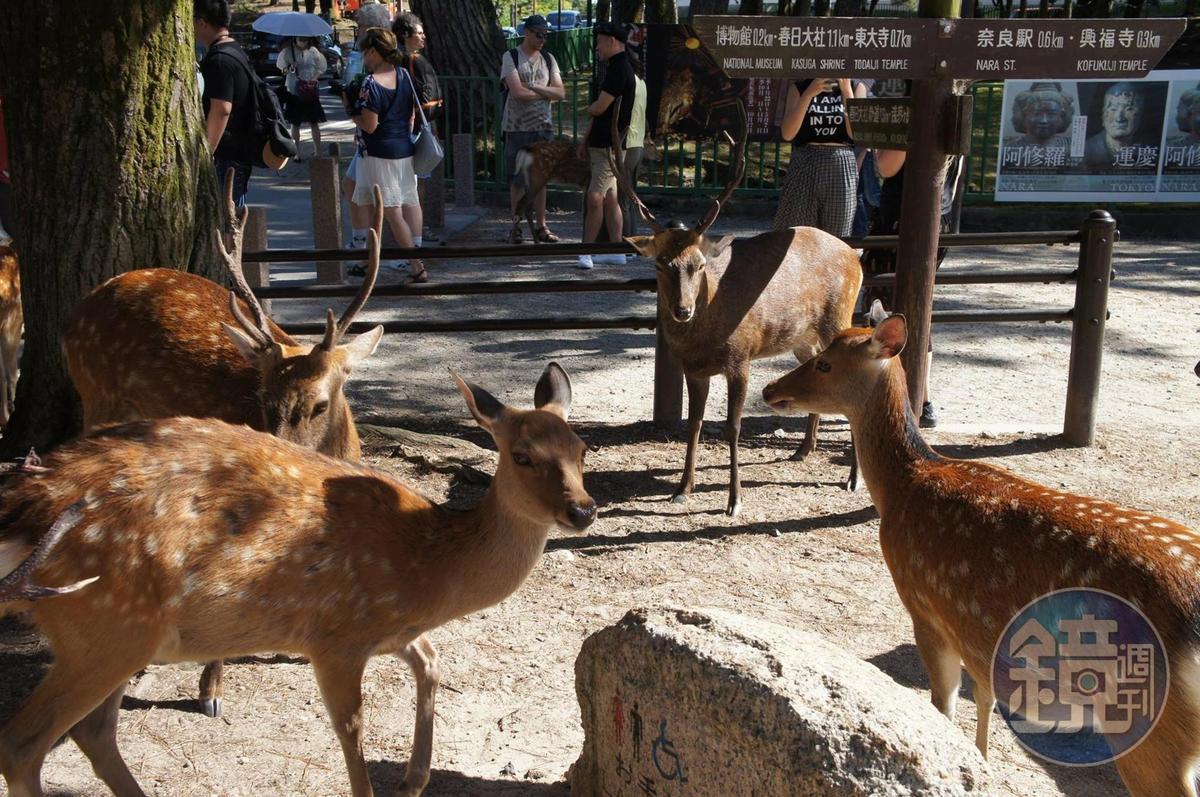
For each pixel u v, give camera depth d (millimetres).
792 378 4254
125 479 3219
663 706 3029
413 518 3568
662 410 7320
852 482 6371
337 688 3479
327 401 4500
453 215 14570
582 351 9133
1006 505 3420
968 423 7434
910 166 5730
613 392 8055
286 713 4121
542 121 13586
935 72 5492
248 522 3297
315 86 17375
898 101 5812
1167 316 10336
